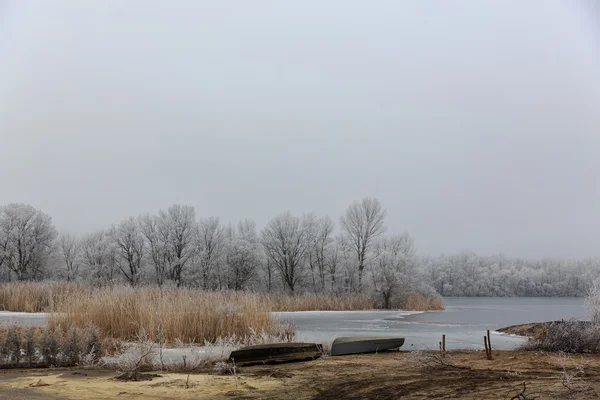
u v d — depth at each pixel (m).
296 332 22.66
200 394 9.33
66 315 18.36
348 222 66.12
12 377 11.17
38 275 64.44
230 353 13.86
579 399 8.06
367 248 65.19
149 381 10.66
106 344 15.85
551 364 12.43
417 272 58.03
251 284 64.06
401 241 63.91
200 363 13.49
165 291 24.19
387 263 53.62
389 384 9.93
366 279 55.44
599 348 15.22
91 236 67.38
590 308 18.16
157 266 65.38
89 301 19.61
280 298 49.25
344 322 34.41
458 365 12.42
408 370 11.82
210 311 19.52
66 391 9.45
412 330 27.19
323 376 11.19
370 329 27.92
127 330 18.34
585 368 11.55
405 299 53.81
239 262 63.53
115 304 19.20
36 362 13.42
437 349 17.59
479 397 8.39
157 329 17.66
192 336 18.33
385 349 16.42
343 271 67.12
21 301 33.00
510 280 109.50
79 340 14.09
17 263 64.38
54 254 67.12
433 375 10.95
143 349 13.80
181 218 66.00
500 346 18.73
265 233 68.06
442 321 35.88
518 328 24.41
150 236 65.75
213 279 64.31
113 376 11.38
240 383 10.45
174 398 8.94
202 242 65.38
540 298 104.88
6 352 13.18
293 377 11.11
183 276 64.38
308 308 48.97
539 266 114.44
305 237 67.56
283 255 66.44
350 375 11.23
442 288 109.75
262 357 13.76
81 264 66.62
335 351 15.61
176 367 13.04
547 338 16.14
